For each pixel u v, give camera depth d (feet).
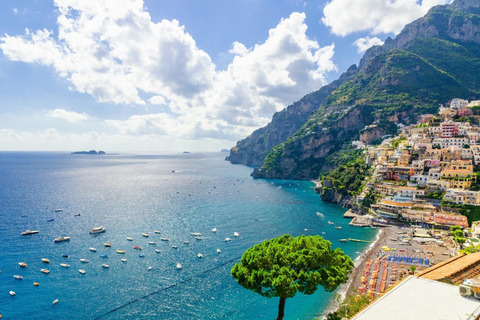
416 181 581.94
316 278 131.03
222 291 271.69
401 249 378.12
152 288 274.16
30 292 262.06
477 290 103.86
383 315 95.04
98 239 399.03
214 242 394.52
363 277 294.25
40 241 388.78
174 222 492.13
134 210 583.99
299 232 453.17
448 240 408.46
